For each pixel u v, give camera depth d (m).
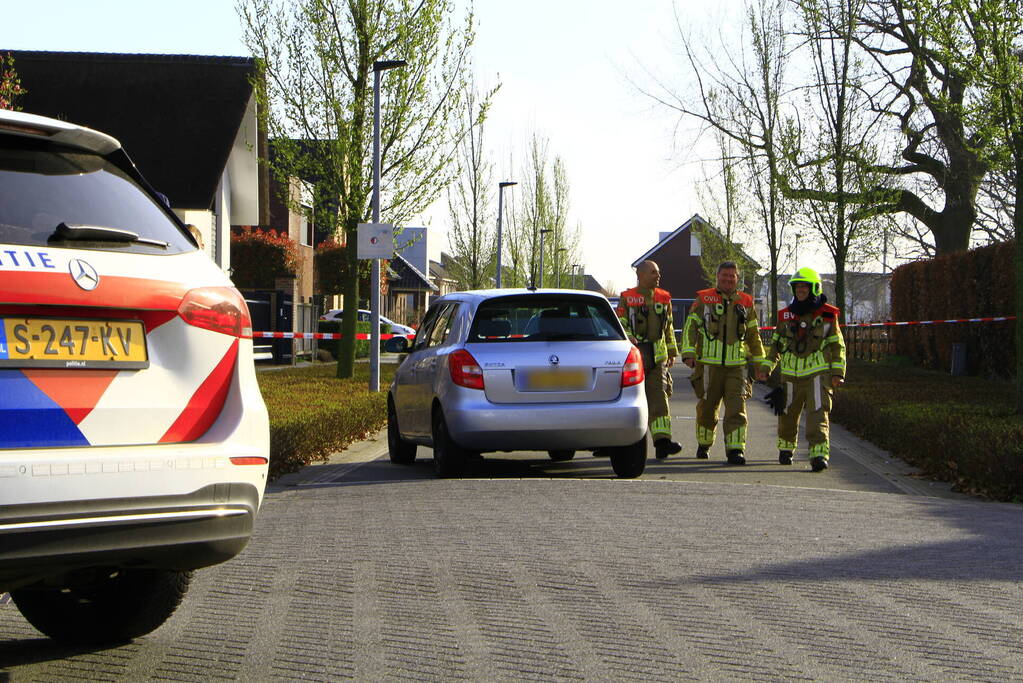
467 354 10.25
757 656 4.71
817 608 5.46
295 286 37.66
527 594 5.74
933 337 28.16
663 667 4.57
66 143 4.13
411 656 4.72
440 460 10.55
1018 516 8.20
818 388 11.69
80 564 3.72
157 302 4.00
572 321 10.56
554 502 8.59
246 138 28.08
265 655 4.74
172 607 4.85
